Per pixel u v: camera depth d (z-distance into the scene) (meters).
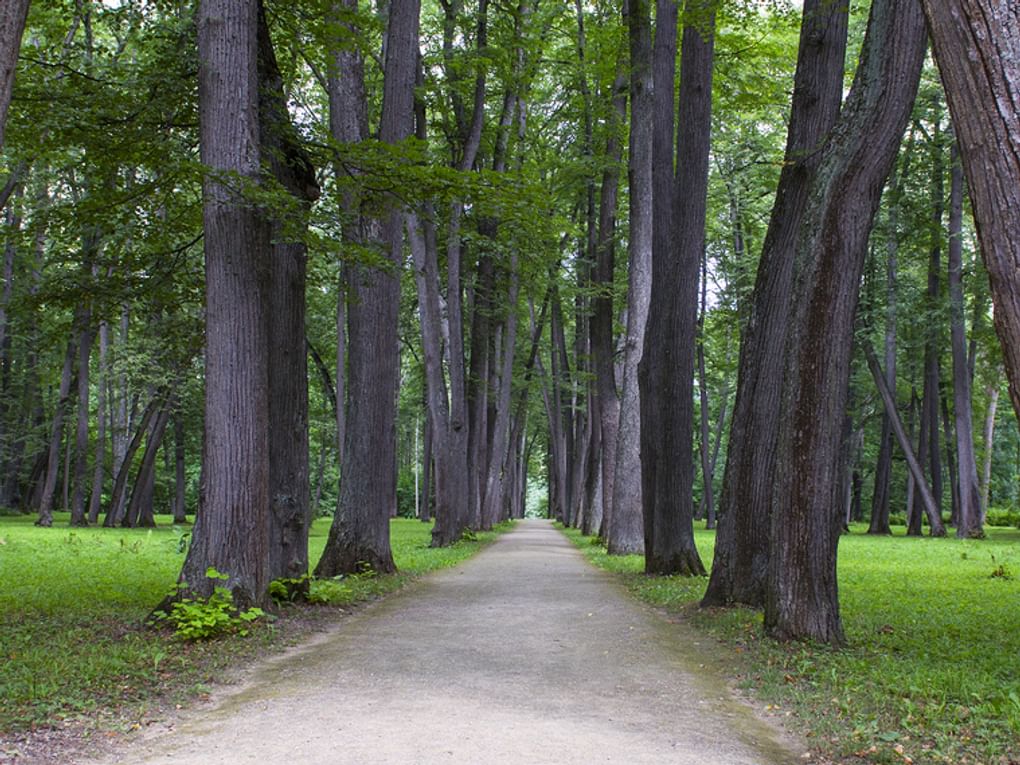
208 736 5.04
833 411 8.28
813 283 8.24
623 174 26.00
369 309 15.45
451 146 25.98
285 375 11.25
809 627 8.27
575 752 4.73
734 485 11.03
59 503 52.03
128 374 30.02
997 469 56.75
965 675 6.72
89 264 11.20
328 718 5.45
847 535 36.59
